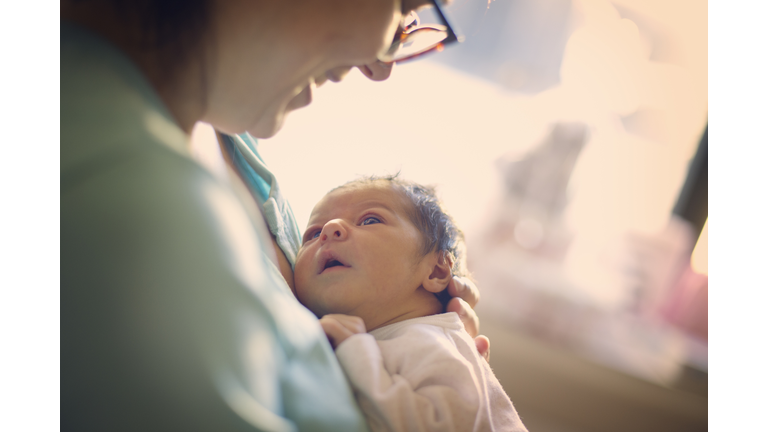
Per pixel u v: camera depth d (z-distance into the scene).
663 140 3.15
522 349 2.53
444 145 3.11
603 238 3.01
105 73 0.44
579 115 3.30
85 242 0.37
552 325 2.59
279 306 0.50
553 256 2.87
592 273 2.90
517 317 2.61
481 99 3.31
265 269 0.55
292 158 2.64
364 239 0.91
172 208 0.38
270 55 0.53
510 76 3.38
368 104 3.10
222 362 0.36
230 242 0.41
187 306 0.36
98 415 0.35
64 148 0.40
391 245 0.92
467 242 2.87
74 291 0.36
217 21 0.52
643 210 3.05
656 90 3.20
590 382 2.47
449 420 0.66
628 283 2.87
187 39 0.52
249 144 0.95
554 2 3.33
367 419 0.63
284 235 0.90
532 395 2.49
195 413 0.35
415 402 0.65
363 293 0.88
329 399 0.52
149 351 0.35
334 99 3.04
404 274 0.93
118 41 0.51
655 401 2.43
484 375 0.79
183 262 0.37
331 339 0.72
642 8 3.23
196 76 0.54
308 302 0.89
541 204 2.90
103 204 0.37
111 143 0.40
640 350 2.58
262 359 0.40
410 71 3.30
